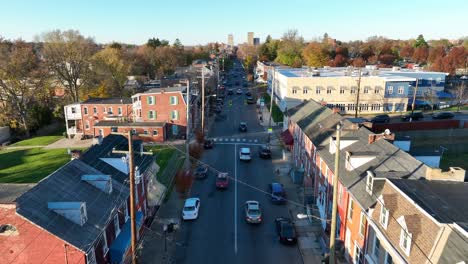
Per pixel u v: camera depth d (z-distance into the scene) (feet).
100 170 88.12
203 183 133.49
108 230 74.54
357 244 75.56
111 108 213.05
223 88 394.93
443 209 54.34
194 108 229.86
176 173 140.87
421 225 52.26
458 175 68.03
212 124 237.66
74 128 215.92
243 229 99.96
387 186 66.18
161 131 192.85
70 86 268.21
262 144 189.06
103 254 71.31
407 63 488.02
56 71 261.65
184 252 88.63
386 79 254.88
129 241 78.33
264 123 239.09
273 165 155.02
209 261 84.89
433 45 635.25
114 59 315.17
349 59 470.39
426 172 70.23
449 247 46.37
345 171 86.94
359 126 115.24
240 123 239.50
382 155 85.15
